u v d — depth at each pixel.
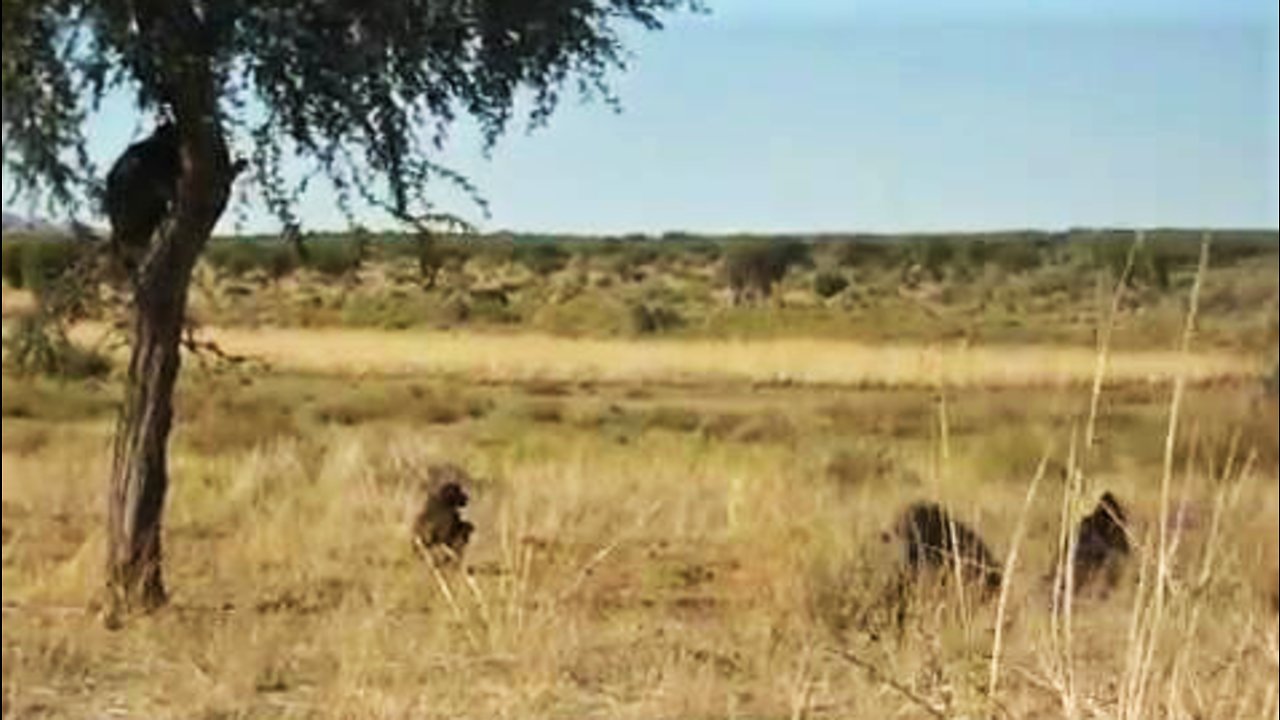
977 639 16.55
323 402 79.31
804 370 100.12
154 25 21.72
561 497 34.34
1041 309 97.19
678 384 101.19
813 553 24.03
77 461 44.53
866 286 134.12
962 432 59.47
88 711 17.66
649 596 24.66
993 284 108.81
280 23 22.61
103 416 65.69
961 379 70.06
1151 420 31.95
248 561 26.78
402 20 23.25
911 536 21.42
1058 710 14.35
